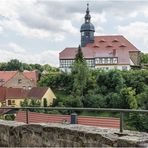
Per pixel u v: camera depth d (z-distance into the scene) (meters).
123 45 143.75
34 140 10.44
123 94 86.81
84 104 94.94
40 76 127.62
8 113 16.08
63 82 108.50
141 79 95.69
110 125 9.73
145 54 154.25
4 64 186.62
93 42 146.38
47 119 11.48
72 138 9.27
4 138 11.49
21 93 101.44
